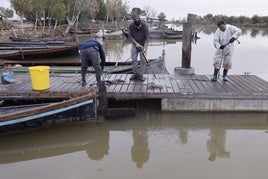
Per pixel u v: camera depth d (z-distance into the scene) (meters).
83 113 6.19
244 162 4.77
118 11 59.47
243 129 6.20
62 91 6.49
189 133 6.00
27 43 19.00
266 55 18.11
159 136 5.86
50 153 5.25
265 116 6.71
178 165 4.68
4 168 4.69
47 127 6.02
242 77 8.46
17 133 5.84
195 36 31.52
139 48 7.54
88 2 41.06
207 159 4.88
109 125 6.35
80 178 4.32
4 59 14.63
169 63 15.64
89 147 5.47
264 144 5.47
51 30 36.06
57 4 34.53
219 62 7.70
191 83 7.73
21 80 7.73
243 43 25.84
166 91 6.94
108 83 7.59
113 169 4.59
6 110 5.89
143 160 4.87
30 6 29.39
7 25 32.31
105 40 31.88
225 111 6.86
